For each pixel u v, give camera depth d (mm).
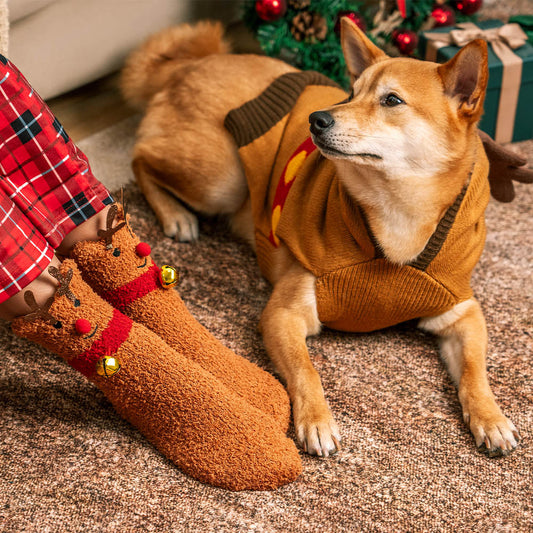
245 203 1750
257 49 2680
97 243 1121
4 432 1207
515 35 2102
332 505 1090
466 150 1191
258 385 1245
